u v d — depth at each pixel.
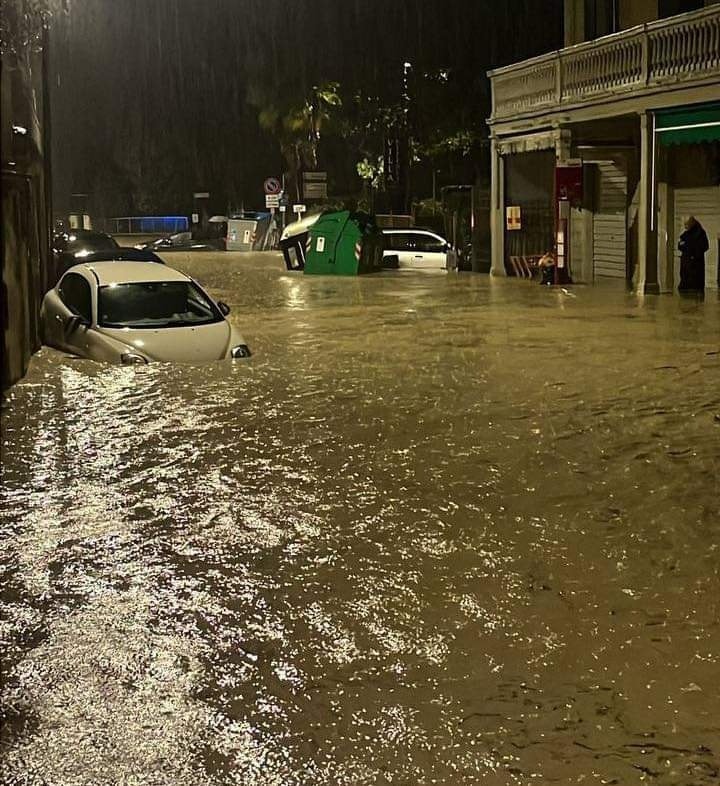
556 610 5.87
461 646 5.43
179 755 4.41
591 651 5.35
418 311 21.56
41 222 18.77
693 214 24.52
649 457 9.16
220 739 4.54
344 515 7.62
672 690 4.93
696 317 19.27
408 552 6.82
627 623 5.69
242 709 4.79
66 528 7.38
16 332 13.11
